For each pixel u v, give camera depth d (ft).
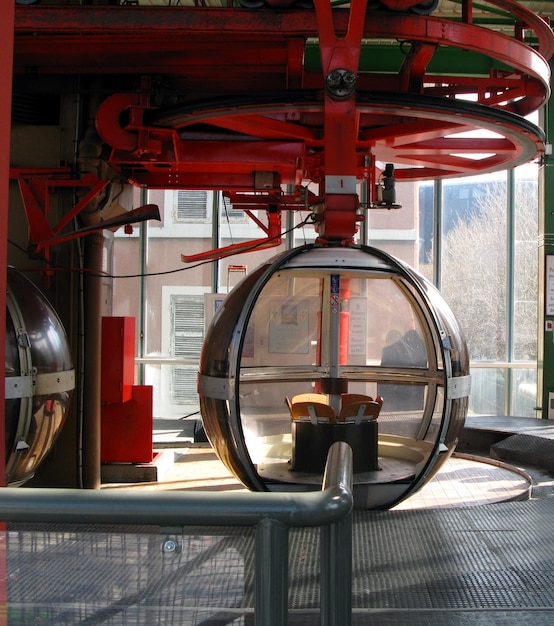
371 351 22.00
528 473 21.56
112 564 4.99
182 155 18.84
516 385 35.78
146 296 36.11
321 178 19.57
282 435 20.93
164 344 36.14
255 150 18.84
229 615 4.88
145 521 4.29
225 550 4.90
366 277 18.17
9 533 5.07
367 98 15.62
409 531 12.03
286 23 15.74
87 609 5.00
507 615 8.63
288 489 14.99
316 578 8.81
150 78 17.95
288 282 23.35
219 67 17.93
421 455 18.37
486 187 35.70
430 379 19.83
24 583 5.06
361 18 14.73
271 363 23.26
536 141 17.98
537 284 32.89
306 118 18.76
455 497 18.56
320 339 21.94
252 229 36.01
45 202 18.70
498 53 15.89
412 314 21.36
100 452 20.66
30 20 16.02
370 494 14.99
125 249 36.01
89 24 15.97
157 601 4.93
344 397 18.24
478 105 16.08
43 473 19.39
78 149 19.06
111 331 21.09
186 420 31.89
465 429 26.13
